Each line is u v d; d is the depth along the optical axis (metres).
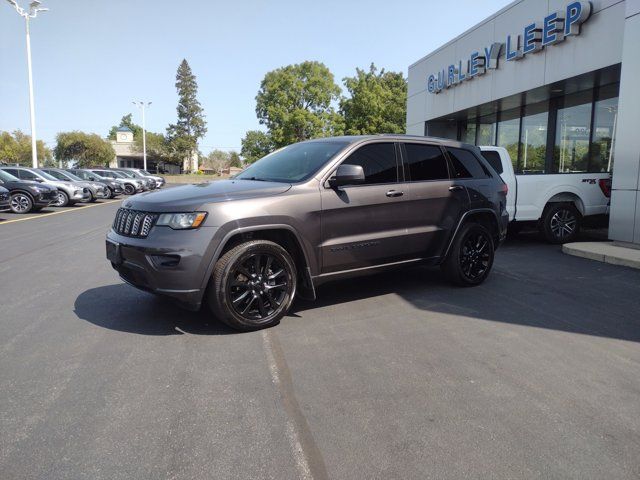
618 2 10.54
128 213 4.70
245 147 62.28
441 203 5.80
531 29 12.92
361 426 2.96
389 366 3.82
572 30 11.55
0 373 3.71
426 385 3.50
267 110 55.81
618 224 8.84
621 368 3.80
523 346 4.25
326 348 4.18
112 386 3.48
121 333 4.56
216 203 4.36
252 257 4.49
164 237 4.25
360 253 5.17
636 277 6.84
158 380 3.57
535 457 2.65
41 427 2.95
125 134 92.94
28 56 29.78
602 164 13.01
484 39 15.37
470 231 6.14
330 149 5.31
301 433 2.88
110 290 6.19
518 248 9.45
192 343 4.30
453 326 4.76
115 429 2.92
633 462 2.61
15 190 18.05
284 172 5.27
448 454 2.68
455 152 6.23
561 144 14.45
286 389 3.43
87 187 23.75
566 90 13.41
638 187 8.40
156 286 4.29
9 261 8.29
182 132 86.69
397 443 2.78
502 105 15.84
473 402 3.25
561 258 8.33
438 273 7.05
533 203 9.64
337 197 4.96
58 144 69.94
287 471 2.54
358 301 5.62
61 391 3.41
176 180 65.38
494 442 2.79
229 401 3.26
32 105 30.30
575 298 5.77
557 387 3.47
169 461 2.62
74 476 2.49
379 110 53.97
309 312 5.20
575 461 2.62
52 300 5.72
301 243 4.73
